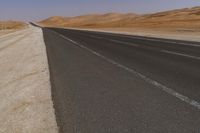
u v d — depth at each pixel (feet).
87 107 21.40
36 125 19.01
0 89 38.37
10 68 56.39
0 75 50.98
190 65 37.09
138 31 177.47
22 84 35.53
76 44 85.35
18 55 76.54
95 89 26.94
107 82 29.63
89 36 129.49
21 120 20.92
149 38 102.63
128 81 29.25
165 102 21.04
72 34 157.48
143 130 16.11
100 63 43.65
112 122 17.76
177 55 48.91
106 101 22.56
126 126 16.90
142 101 21.74
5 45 124.06
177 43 76.13
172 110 19.15
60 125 18.11
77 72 37.40
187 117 17.67
